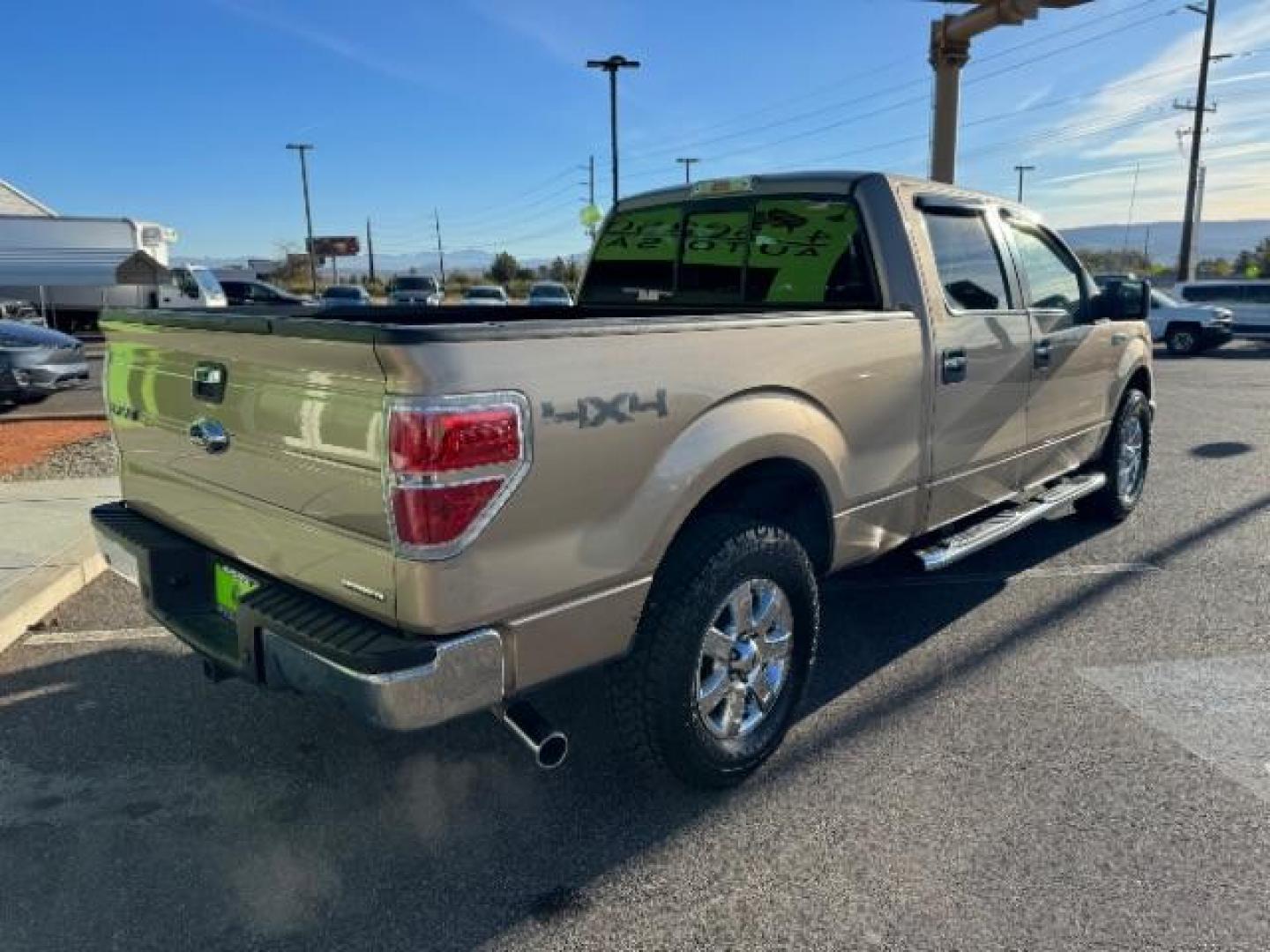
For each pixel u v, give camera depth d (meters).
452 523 2.25
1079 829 2.87
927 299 3.83
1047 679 3.92
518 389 2.33
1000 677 3.95
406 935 2.47
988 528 4.43
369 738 3.50
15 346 11.15
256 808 3.05
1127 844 2.79
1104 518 6.14
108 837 2.89
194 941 2.44
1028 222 4.85
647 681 2.85
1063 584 5.08
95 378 15.15
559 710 3.72
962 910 2.52
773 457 3.04
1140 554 5.59
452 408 2.21
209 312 3.04
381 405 2.24
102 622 4.59
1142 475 6.38
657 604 2.83
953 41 11.47
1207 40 33.47
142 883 2.68
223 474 2.88
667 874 2.70
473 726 3.58
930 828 2.89
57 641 4.38
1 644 4.25
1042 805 3.00
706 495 3.11
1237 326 23.94
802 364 3.14
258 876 2.71
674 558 2.87
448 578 2.28
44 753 3.39
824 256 4.06
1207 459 8.59
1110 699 3.73
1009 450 4.57
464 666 2.36
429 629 2.31
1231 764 3.23
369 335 2.21
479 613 2.35
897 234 3.83
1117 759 3.28
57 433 9.59
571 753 3.39
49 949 2.41
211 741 3.47
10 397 11.38
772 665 3.23
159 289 28.94
